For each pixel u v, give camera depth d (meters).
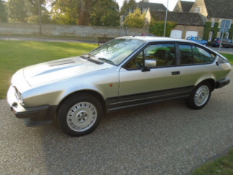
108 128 3.46
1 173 2.25
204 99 4.61
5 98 4.40
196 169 2.44
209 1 35.81
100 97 3.21
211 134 3.41
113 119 3.82
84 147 2.86
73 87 2.82
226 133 3.46
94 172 2.36
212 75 4.45
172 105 4.75
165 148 2.93
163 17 33.75
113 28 30.72
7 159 2.49
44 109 2.70
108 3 32.47
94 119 3.22
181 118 4.02
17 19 49.56
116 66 3.28
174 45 3.91
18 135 3.05
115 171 2.40
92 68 3.19
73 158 2.60
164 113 4.23
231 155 2.76
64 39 23.97
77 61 3.67
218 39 29.81
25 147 2.77
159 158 2.69
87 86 2.92
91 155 2.68
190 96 4.35
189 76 4.05
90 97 3.04
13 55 9.59
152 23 32.31
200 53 4.33
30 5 41.22
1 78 5.70
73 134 3.06
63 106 2.86
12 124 3.36
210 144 3.09
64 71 3.10
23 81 2.91
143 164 2.55
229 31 35.50
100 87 3.06
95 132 3.30
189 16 35.03
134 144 3.00
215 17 34.34
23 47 13.02
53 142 2.93
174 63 3.87
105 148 2.86
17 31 26.27
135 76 3.36
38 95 2.63
